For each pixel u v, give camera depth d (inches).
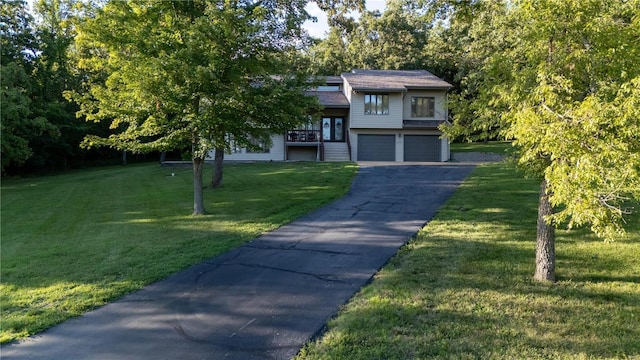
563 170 135.2
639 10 159.2
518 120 152.6
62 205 548.1
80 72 1269.7
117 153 1525.6
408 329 163.9
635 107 122.4
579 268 235.5
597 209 131.1
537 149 147.0
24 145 922.1
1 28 1061.1
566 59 170.1
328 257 269.6
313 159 1115.3
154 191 627.5
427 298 194.1
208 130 394.9
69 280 239.0
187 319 184.9
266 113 428.8
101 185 752.3
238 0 463.2
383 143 1091.3
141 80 370.3
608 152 122.8
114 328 177.8
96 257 285.3
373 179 642.2
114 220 426.9
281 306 194.9
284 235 333.1
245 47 398.3
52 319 187.3
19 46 1100.5
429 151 1089.4
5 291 222.8
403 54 1542.8
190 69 361.1
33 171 1245.7
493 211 389.7
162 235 345.7
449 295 197.5
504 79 215.2
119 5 379.2
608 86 159.2
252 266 256.5
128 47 385.1
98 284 231.3
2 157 901.2
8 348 162.6
